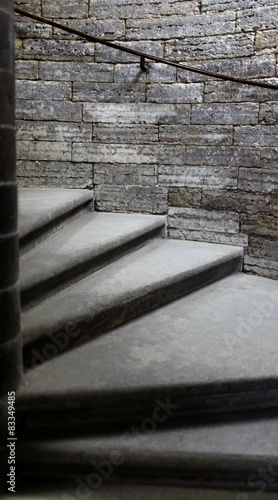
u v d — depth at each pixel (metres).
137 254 3.24
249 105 3.41
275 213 3.37
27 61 3.78
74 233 3.02
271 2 3.24
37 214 2.63
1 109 1.72
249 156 3.45
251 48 3.35
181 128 3.64
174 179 3.71
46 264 2.39
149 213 3.81
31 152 3.87
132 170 3.79
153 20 3.62
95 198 3.88
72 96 3.79
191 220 3.71
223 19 3.43
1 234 1.78
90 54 3.74
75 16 3.74
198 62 3.55
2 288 1.81
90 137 3.82
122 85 3.72
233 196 3.55
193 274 2.99
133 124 3.74
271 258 3.42
